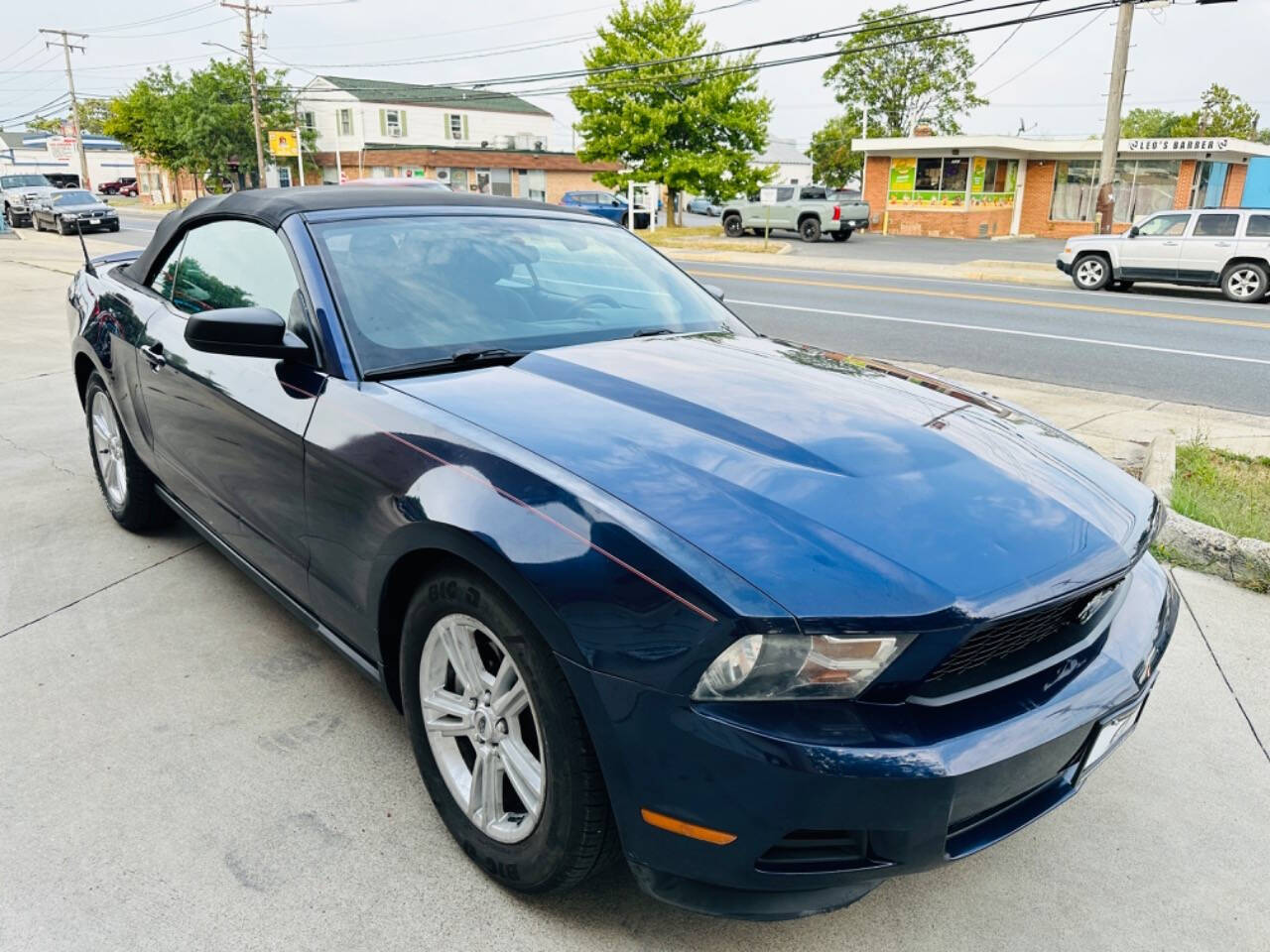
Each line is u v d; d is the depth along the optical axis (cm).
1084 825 254
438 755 228
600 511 187
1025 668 191
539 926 211
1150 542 223
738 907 179
